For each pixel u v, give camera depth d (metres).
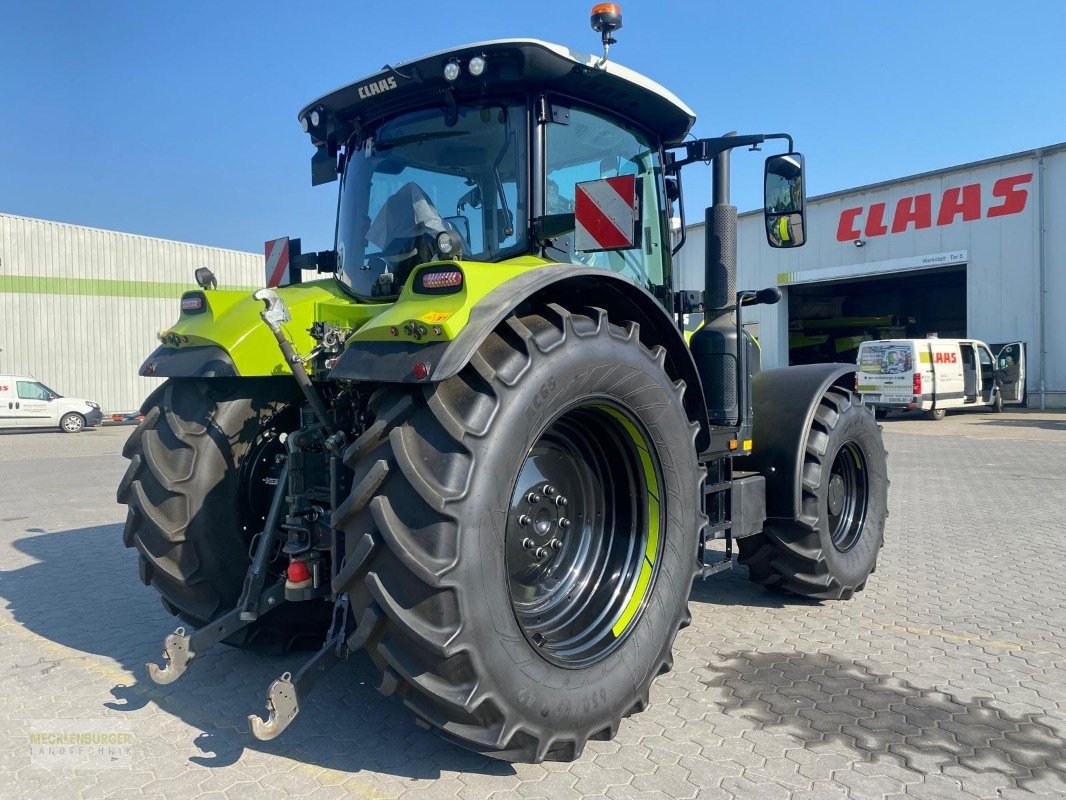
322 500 2.96
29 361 22.97
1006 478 9.75
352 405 2.87
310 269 4.01
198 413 3.25
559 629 2.89
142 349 24.84
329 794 2.52
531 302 2.76
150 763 2.72
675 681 3.47
